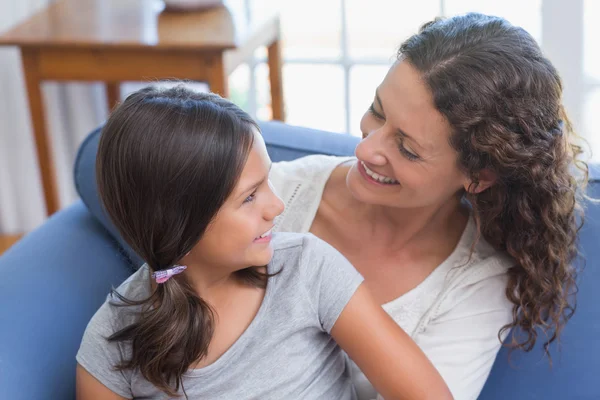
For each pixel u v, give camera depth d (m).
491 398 1.43
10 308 1.36
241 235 1.05
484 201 1.27
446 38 1.16
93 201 1.58
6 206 2.87
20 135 2.79
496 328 1.31
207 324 1.11
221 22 2.34
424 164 1.19
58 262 1.49
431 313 1.30
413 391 1.15
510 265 1.31
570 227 1.27
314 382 1.19
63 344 1.37
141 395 1.16
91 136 1.61
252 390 1.14
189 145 1.00
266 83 2.98
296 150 1.61
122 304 1.12
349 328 1.16
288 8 2.82
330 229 1.39
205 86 2.78
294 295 1.15
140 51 2.22
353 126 2.94
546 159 1.18
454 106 1.14
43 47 2.28
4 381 1.23
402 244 1.35
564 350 1.40
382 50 2.80
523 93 1.15
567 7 2.53
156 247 1.05
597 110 2.63
